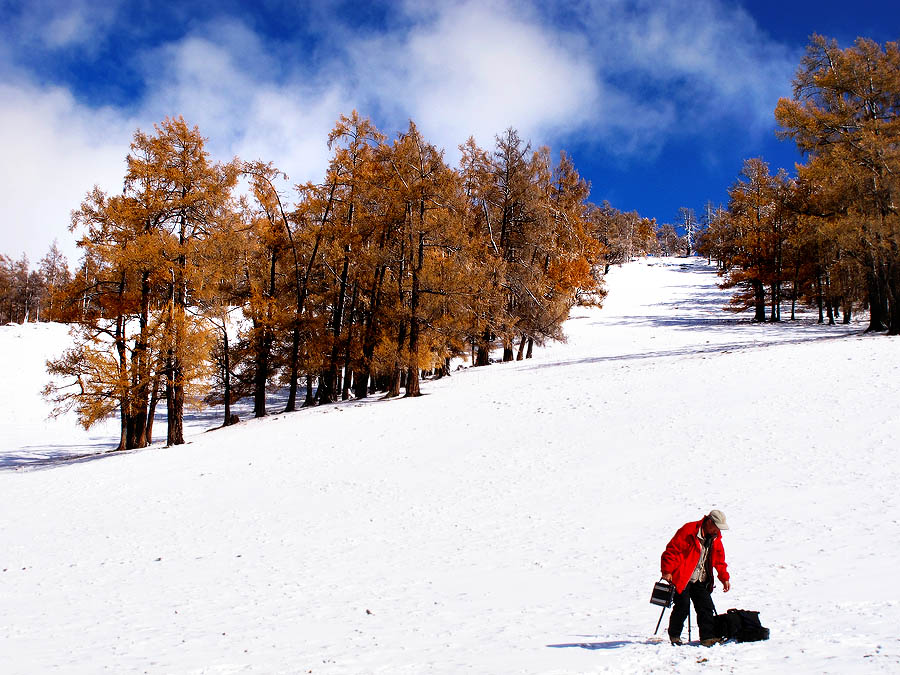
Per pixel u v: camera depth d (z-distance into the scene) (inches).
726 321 2012.8
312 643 283.3
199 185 1015.6
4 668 271.7
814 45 1163.3
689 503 516.1
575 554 428.1
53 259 3661.4
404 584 392.2
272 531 564.4
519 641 255.9
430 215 1109.1
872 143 1043.9
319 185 1199.6
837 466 548.4
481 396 1023.6
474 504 585.6
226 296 1213.7
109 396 991.0
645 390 906.7
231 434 1017.5
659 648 222.7
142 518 645.3
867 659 175.6
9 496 786.2
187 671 250.4
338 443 863.1
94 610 378.3
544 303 1414.9
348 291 1306.6
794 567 341.7
